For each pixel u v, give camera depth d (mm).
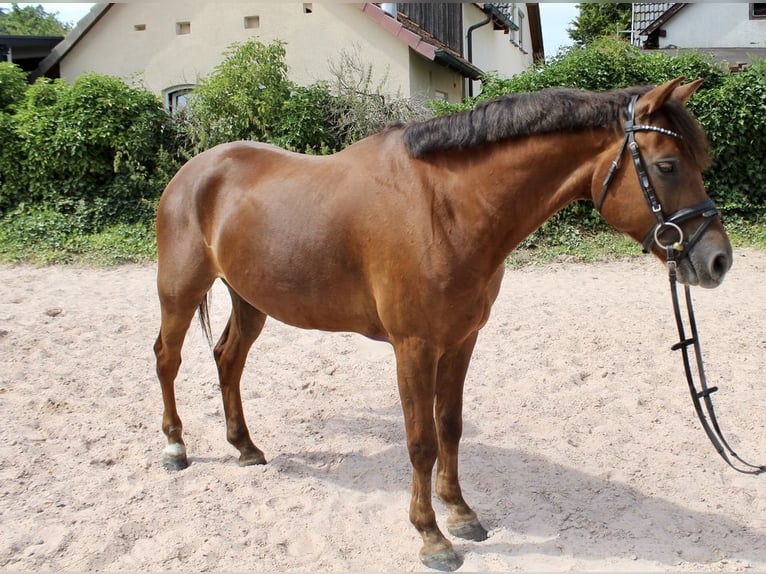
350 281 2834
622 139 2434
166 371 3674
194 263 3496
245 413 4469
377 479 3543
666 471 3543
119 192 11422
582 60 10172
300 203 2965
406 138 2742
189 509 3205
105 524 3037
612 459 3697
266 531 3023
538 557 2789
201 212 3449
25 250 10172
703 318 6328
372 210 2697
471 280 2570
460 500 2998
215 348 3799
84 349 5832
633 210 2447
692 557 2768
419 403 2656
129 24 14078
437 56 12180
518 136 2543
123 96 11523
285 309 3111
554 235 10039
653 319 6352
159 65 14016
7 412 4336
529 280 8352
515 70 23141
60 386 4891
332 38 12828
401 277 2590
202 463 3740
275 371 5320
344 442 4023
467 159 2602
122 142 11305
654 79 10180
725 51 17078
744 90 9703
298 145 11188
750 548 2824
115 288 8250
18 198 11688
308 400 4723
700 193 2387
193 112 11734
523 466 3641
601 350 5582
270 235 3043
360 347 5891
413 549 2871
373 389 4926
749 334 5805
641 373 5027
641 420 4215
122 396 4777
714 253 2332
